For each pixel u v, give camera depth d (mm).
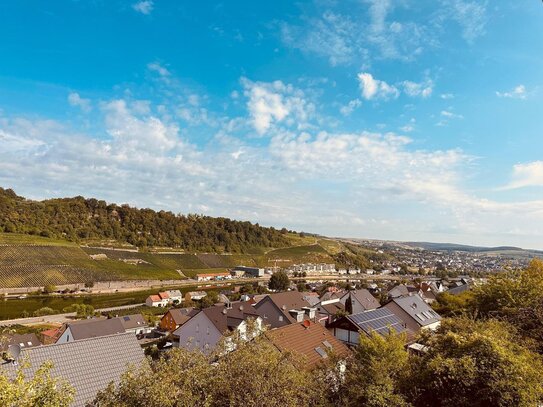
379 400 14047
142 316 85438
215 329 48469
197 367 11609
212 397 10984
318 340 30766
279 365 12273
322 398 14352
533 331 21703
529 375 13508
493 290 28828
